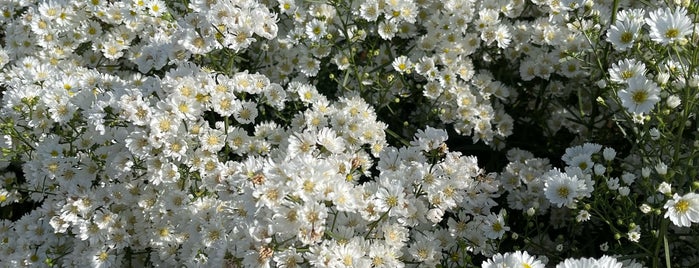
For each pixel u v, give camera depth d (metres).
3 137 0.88
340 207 0.71
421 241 0.78
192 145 0.81
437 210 0.77
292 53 0.98
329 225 0.75
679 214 0.73
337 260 0.72
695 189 0.73
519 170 0.90
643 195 0.83
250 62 0.99
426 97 0.96
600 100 0.81
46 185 0.89
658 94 0.75
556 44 0.93
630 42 0.80
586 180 0.77
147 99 0.80
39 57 0.97
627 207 0.77
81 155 0.84
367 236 0.76
